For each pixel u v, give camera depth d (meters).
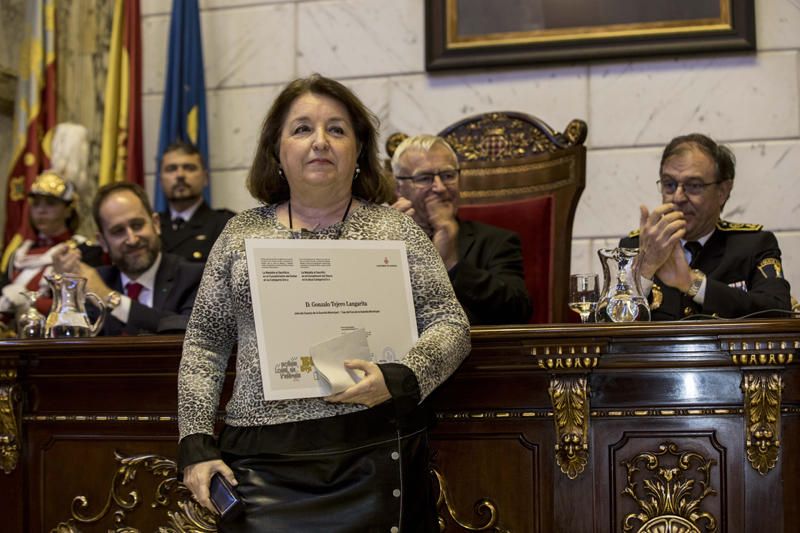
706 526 2.45
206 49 5.50
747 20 4.82
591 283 2.76
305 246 2.14
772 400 2.39
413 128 5.20
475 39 5.09
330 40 5.34
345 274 2.15
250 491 2.04
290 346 2.08
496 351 2.54
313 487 2.03
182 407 2.13
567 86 5.03
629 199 4.96
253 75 5.44
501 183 4.09
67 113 5.58
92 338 2.70
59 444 2.85
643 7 4.93
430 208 3.49
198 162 4.96
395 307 2.16
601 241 4.98
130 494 2.78
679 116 4.92
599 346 2.44
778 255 3.45
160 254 4.14
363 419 2.09
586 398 2.48
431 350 2.08
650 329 2.38
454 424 2.59
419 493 2.10
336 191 2.21
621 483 2.49
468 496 2.58
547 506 2.53
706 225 3.50
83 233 5.33
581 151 3.96
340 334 2.11
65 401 2.84
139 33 5.50
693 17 4.88
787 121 4.81
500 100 5.10
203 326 2.19
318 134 2.18
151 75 5.60
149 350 2.70
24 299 4.48
